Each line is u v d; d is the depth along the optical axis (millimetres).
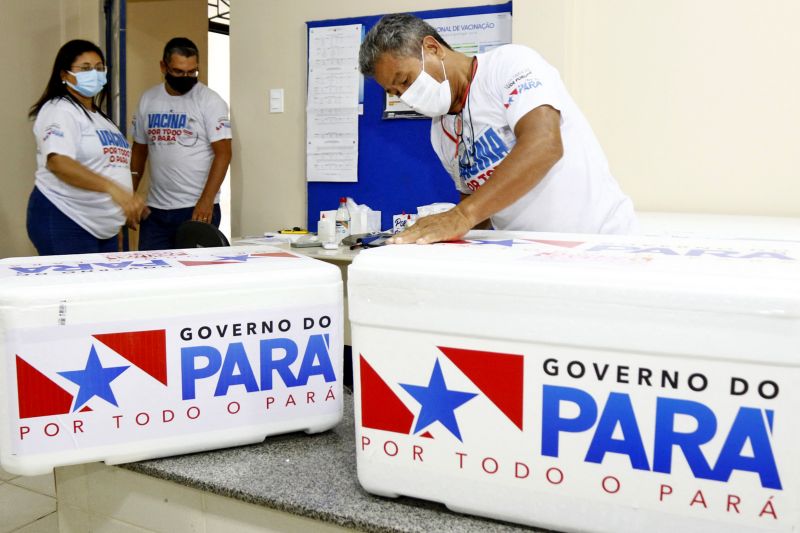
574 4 2678
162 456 807
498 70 1366
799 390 534
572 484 620
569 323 599
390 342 677
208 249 1059
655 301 566
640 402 585
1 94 3795
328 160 3252
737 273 571
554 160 1248
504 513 652
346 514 680
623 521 606
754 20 2449
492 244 820
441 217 925
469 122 1457
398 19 1423
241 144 3496
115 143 2750
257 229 3518
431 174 3055
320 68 3217
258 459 818
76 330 741
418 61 1409
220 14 5227
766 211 2512
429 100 1440
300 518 722
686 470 577
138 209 2602
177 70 3148
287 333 840
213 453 833
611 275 589
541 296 606
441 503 701
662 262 636
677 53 2566
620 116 2682
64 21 4117
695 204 2609
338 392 882
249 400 830
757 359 541
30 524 1912
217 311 798
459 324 642
